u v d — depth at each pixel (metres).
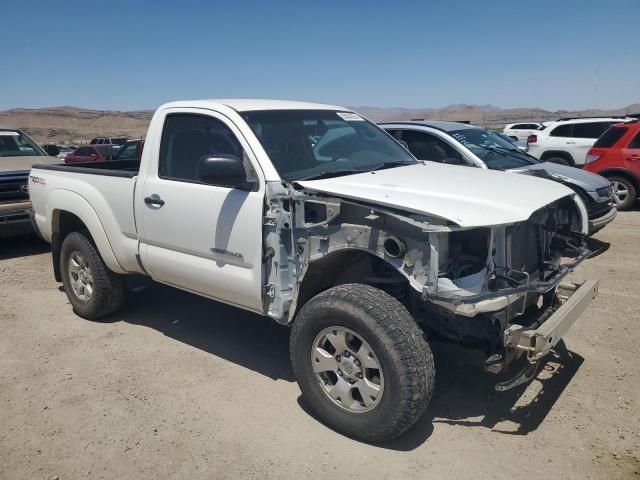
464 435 3.59
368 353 3.34
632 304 5.76
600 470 3.23
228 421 3.81
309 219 3.71
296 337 3.65
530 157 8.38
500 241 3.30
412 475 3.22
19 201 8.31
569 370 4.39
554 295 3.95
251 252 3.91
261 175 3.89
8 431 3.75
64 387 4.31
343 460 3.37
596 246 8.36
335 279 4.06
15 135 10.23
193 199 4.26
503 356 3.39
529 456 3.37
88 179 5.28
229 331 5.33
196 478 3.26
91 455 3.48
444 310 3.48
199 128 4.43
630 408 3.85
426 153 7.98
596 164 11.62
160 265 4.66
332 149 4.50
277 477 3.24
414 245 3.21
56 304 6.19
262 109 4.41
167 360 4.74
